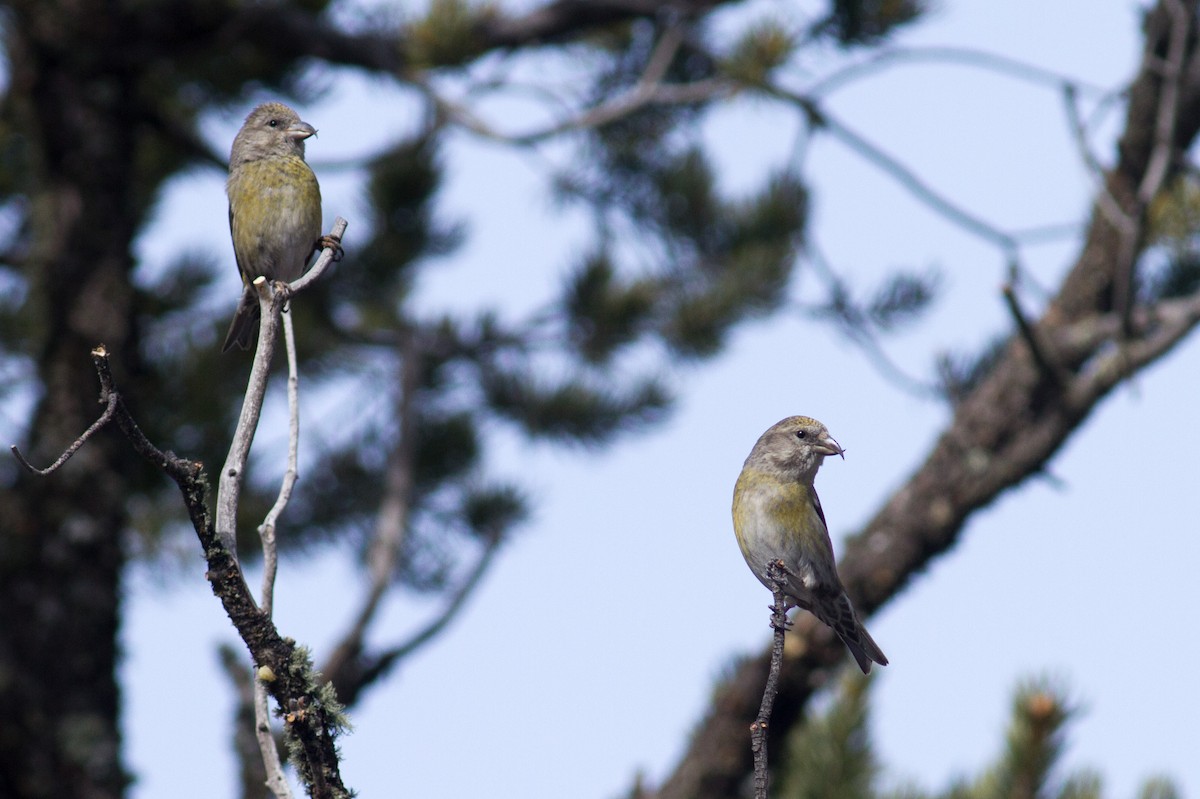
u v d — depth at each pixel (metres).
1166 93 10.81
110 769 12.23
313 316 16.11
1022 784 6.94
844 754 7.98
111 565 12.80
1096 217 11.89
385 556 12.80
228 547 4.53
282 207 8.79
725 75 12.38
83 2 12.77
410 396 15.09
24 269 14.29
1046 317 11.83
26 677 12.09
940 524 11.70
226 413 14.40
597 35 15.65
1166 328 11.04
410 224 16.05
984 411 11.74
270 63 14.98
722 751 11.62
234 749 8.09
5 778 11.80
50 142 13.08
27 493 12.52
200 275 15.84
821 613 9.18
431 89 12.88
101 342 12.92
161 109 14.16
